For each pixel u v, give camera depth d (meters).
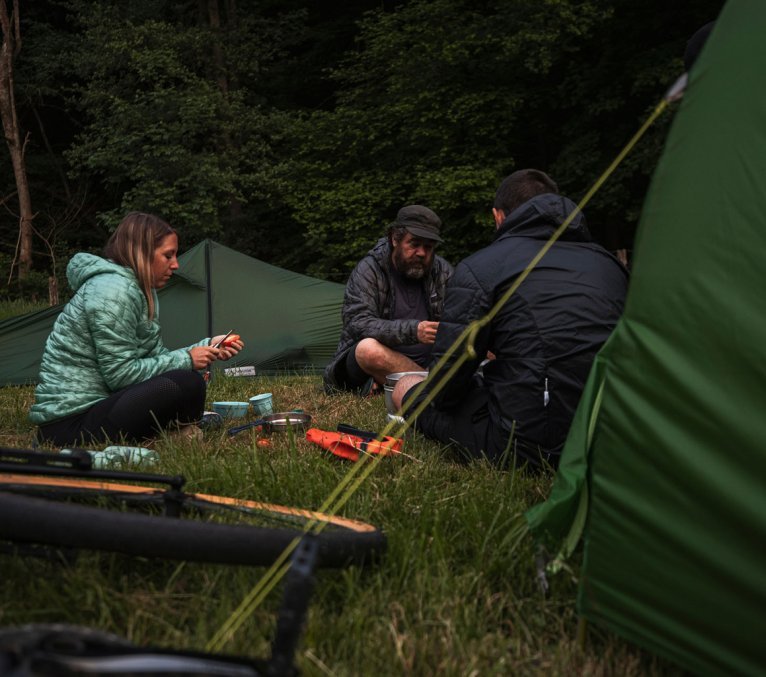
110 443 3.32
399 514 2.36
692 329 1.55
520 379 2.72
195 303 6.53
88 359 3.47
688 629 1.50
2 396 5.17
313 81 20.02
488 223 14.92
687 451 1.52
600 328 2.71
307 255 17.84
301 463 2.87
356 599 1.80
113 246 3.60
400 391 3.66
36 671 0.97
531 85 16.38
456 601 1.79
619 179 14.89
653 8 15.08
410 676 1.53
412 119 15.84
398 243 4.75
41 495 2.10
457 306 2.84
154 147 15.62
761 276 1.49
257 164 17.05
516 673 1.56
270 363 6.46
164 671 1.04
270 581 1.78
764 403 1.45
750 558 1.43
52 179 21.00
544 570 1.92
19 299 15.66
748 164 1.54
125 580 1.85
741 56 1.60
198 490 2.60
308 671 1.49
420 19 16.55
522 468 2.67
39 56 18.59
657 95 14.61
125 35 16.81
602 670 1.57
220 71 17.53
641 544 1.57
